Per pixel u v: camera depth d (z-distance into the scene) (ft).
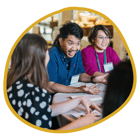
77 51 5.29
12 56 3.99
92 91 4.90
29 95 3.76
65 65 5.37
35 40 3.92
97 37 5.63
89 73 5.71
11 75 4.03
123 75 4.17
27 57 3.85
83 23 5.38
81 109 4.40
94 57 5.82
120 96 4.07
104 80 5.45
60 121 4.28
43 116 3.84
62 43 5.13
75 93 4.96
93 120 4.27
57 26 4.99
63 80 5.44
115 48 5.54
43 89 3.89
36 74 3.85
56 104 4.10
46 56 4.09
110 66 5.61
